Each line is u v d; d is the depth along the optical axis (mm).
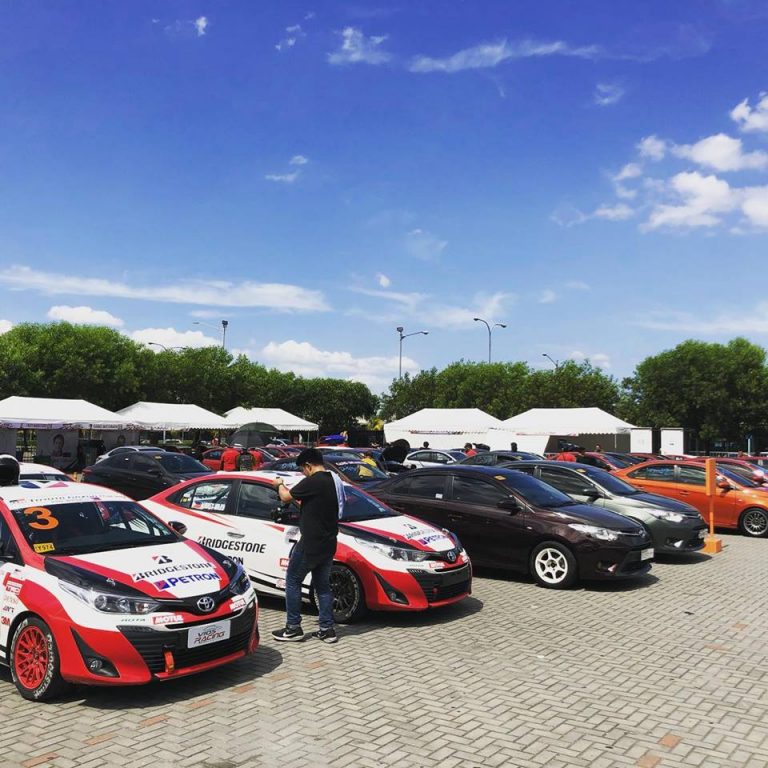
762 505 14344
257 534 7770
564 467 11875
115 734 4422
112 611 4785
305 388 68062
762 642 6770
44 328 42219
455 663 5980
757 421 53438
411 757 4148
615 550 8891
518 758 4160
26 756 4109
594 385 52062
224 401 50562
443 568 7328
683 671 5859
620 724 4699
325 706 4930
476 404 55406
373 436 38812
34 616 5000
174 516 8375
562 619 7594
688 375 53969
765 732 4602
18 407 28234
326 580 6574
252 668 5762
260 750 4215
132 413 33500
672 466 15531
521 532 9344
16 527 5480
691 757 4215
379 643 6574
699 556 11922
